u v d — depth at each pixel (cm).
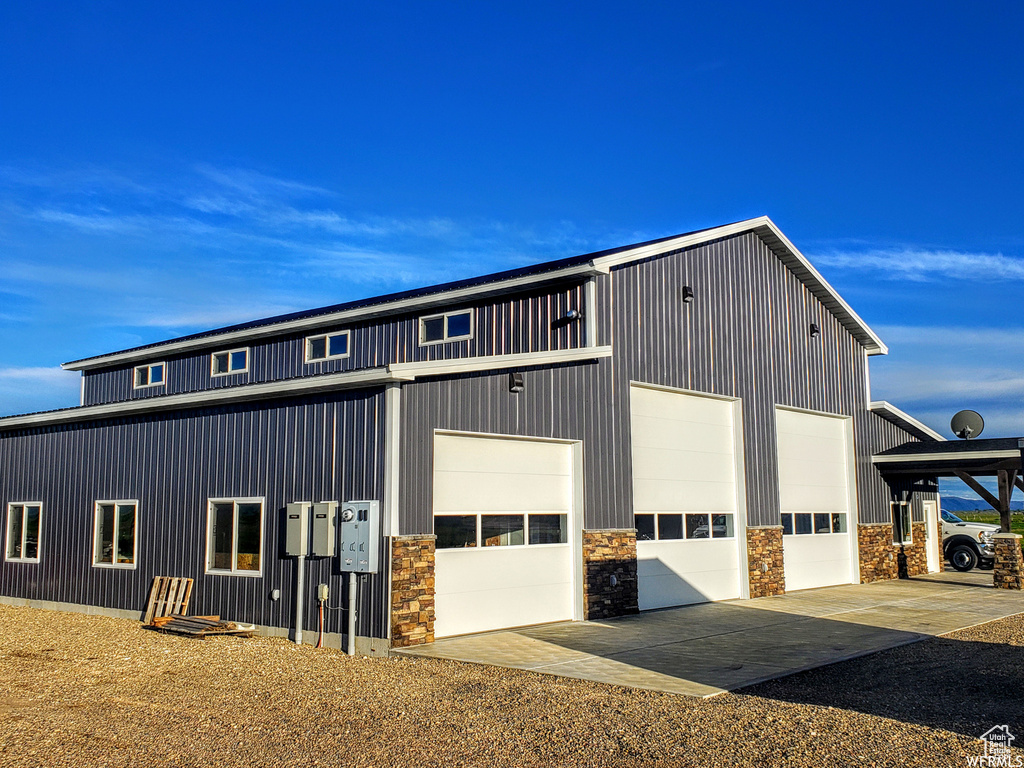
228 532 1370
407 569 1177
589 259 1587
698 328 1825
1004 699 889
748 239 2025
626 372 1622
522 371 1418
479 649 1180
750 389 1956
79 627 1383
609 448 1570
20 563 1720
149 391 2280
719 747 715
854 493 2288
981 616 1570
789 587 2027
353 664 1077
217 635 1279
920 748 707
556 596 1465
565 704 861
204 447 1435
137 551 1505
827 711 833
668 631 1365
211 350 2155
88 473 1625
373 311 1805
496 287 1628
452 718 809
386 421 1198
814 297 2247
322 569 1228
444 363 1251
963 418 2439
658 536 1688
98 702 870
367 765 673
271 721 798
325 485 1252
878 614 1598
